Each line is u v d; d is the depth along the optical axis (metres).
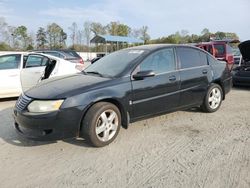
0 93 7.73
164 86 5.13
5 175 3.59
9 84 7.80
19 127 4.48
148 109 4.97
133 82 4.73
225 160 3.87
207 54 6.24
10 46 45.19
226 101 7.56
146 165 3.79
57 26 52.69
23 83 7.89
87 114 4.25
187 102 5.66
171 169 3.66
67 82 4.68
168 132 5.05
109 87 4.46
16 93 7.94
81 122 4.26
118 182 3.37
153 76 4.99
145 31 54.19
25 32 46.88
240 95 8.52
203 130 5.14
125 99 4.61
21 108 4.32
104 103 4.41
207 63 6.14
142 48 5.47
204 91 5.98
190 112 6.32
